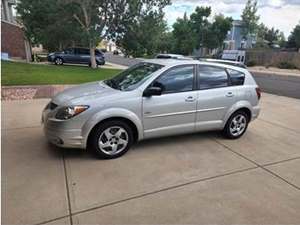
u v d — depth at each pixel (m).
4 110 6.86
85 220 2.75
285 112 8.12
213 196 3.28
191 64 4.75
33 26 25.25
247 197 3.29
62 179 3.52
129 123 4.30
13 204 2.95
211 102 4.89
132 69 5.10
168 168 3.96
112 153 4.20
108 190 3.31
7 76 11.09
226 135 5.34
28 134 5.12
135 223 2.74
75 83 10.87
